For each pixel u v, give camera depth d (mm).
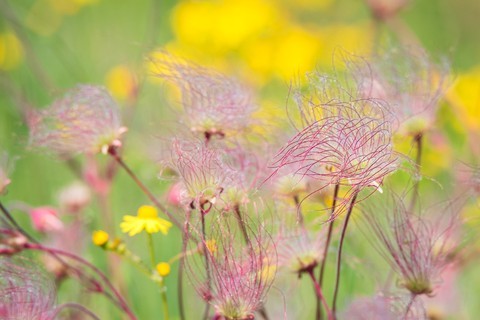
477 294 1021
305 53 1226
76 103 867
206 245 788
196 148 806
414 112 842
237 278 792
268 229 823
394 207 823
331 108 791
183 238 812
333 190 820
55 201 1095
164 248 1013
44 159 1118
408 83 854
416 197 874
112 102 869
